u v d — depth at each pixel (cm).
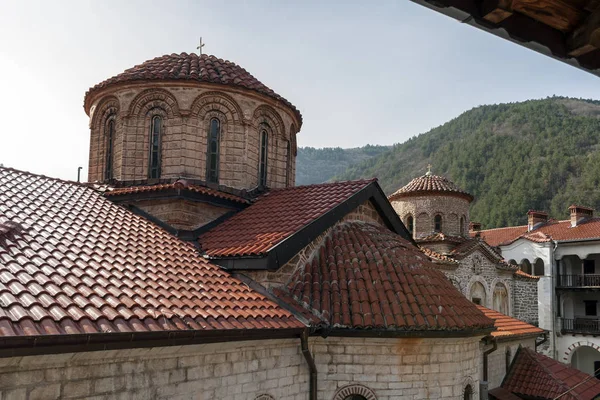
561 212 8456
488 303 3269
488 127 13388
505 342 2095
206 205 1576
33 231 1045
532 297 3903
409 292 1273
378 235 1502
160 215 1538
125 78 1697
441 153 13475
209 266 1258
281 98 1845
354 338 1194
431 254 2930
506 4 354
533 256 4447
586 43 389
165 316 891
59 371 734
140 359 845
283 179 1884
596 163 8969
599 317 4322
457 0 364
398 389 1198
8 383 676
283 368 1120
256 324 1020
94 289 893
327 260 1365
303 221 1370
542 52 406
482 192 10075
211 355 966
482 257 3269
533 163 9969
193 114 1697
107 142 1798
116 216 1373
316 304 1201
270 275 1231
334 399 1177
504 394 1952
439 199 3459
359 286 1265
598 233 4269
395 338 1202
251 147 1769
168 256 1219
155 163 1706
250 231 1406
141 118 1711
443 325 1205
